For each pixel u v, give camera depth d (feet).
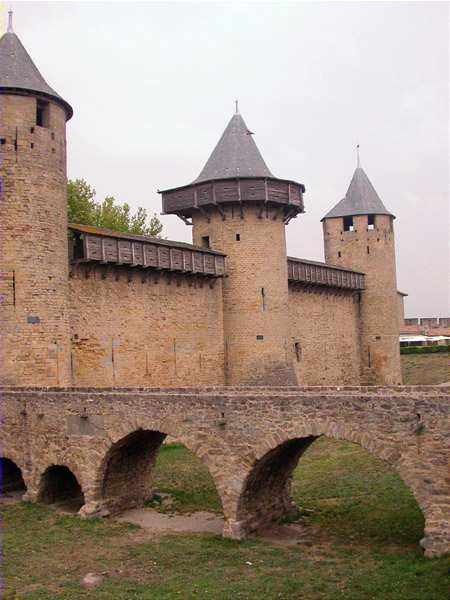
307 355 138.21
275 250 115.24
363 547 52.37
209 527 59.62
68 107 84.64
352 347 159.12
